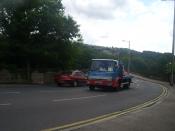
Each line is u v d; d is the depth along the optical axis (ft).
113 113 53.62
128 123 44.34
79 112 52.90
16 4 130.00
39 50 132.77
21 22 131.54
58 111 52.16
